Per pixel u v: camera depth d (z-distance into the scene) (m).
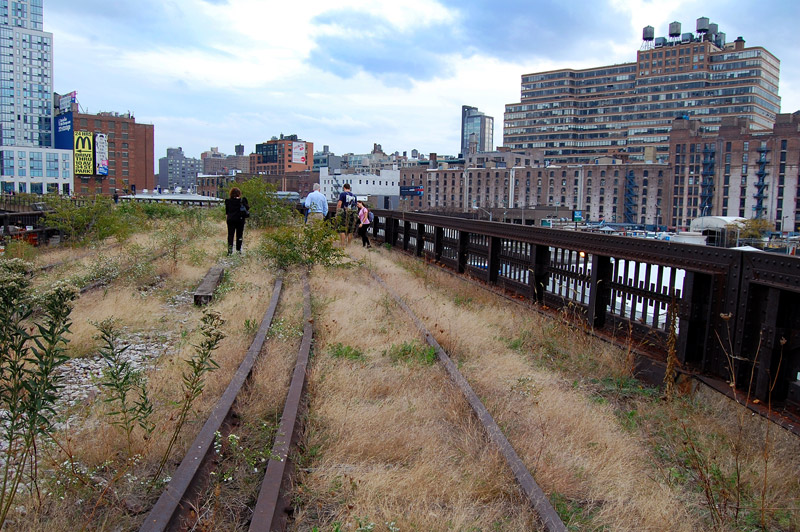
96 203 18.91
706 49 187.75
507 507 3.84
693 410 5.48
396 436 4.76
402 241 20.45
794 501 4.12
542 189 159.75
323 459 4.35
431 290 11.53
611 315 7.67
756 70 180.12
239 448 4.33
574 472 4.34
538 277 9.78
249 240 19.55
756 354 5.21
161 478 4.02
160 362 6.50
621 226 148.62
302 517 3.66
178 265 13.28
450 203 174.62
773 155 135.25
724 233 74.69
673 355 5.89
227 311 8.95
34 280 10.62
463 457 4.45
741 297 5.46
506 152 180.12
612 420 5.38
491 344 7.72
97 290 10.23
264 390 5.61
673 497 4.10
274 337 7.43
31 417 3.67
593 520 3.78
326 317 8.59
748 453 4.75
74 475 3.90
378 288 11.26
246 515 3.65
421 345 7.26
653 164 149.25
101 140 166.00
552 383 6.31
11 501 3.48
